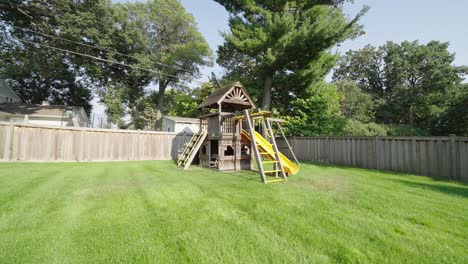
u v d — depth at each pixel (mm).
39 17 16875
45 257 2088
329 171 7723
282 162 7023
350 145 9602
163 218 3066
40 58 20188
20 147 8711
